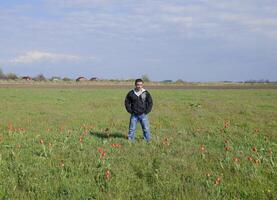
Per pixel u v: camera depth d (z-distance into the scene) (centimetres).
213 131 2028
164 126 2256
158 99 4794
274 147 1584
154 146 1541
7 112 2995
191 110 3303
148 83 12525
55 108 3372
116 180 1038
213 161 1276
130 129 1700
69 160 1253
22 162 1219
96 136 1794
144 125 1695
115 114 2916
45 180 1030
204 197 920
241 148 1523
